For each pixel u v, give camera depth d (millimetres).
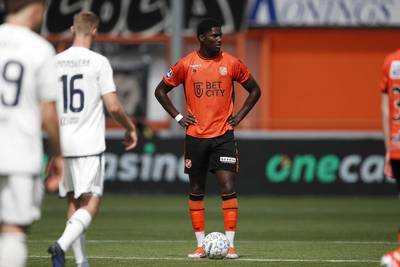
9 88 20656
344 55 95375
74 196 28750
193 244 38750
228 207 33375
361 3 92125
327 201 67375
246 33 93938
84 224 27250
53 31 88875
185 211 58500
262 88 94625
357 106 96062
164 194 70688
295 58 95125
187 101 33656
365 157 70688
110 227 48062
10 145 20578
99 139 28734
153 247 37344
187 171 33812
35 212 21219
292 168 70750
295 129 95312
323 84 95688
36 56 20734
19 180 20594
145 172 70938
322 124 95688
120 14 89125
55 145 21016
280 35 94688
